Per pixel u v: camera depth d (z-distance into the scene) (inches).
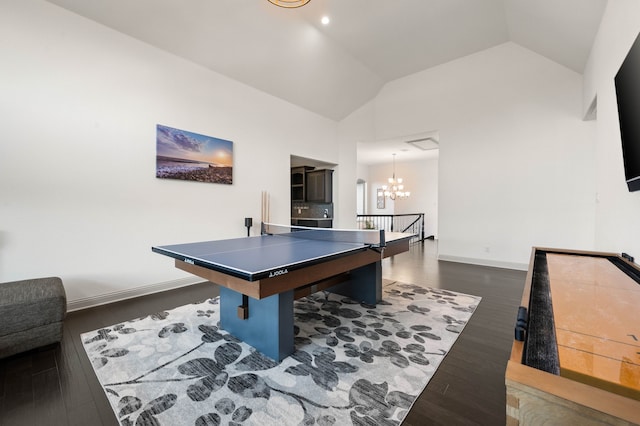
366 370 70.4
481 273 170.7
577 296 41.3
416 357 76.2
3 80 94.0
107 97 116.1
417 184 386.6
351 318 102.6
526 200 177.2
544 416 21.0
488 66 187.0
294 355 77.4
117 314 106.0
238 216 166.6
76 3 105.3
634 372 21.7
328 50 171.9
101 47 114.2
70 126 107.1
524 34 157.1
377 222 413.7
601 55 105.4
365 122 242.1
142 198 126.8
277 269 62.4
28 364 73.0
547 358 25.5
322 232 139.9
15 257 96.9
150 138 128.8
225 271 62.8
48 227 103.2
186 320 100.6
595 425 19.0
